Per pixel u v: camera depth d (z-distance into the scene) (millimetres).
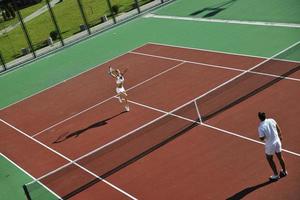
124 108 20719
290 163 14047
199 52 24906
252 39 24656
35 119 22250
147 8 34219
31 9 36094
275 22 26031
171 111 19422
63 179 16188
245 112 17516
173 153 16141
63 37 32969
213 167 14891
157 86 22094
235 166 14656
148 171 15508
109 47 29656
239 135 16219
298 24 25031
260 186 13445
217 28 27609
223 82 20719
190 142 16531
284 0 28891
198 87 20906
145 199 14219
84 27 33281
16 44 32656
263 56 22359
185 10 32344
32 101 24656
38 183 16234
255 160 14672
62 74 27438
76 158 17719
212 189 13891
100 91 23375
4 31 32594
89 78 25562
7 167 18438
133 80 23516
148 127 18125
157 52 26578
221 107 18219
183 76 22438
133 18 33438
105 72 25719
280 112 16953
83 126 20156
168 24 30672
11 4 32938
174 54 25562
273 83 19125
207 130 17000
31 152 19156
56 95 24516
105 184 15328
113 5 36281
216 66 22562
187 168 15172
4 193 16688
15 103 25047
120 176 15570
